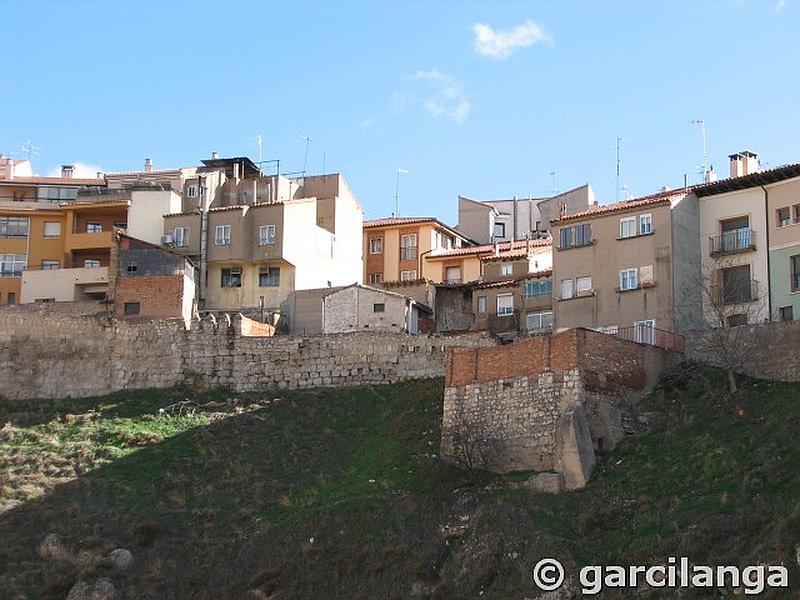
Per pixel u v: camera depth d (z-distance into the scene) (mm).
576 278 85625
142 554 64000
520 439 66312
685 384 69312
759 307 80000
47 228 110688
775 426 61562
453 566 57125
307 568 59969
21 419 82812
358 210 114250
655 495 58750
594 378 66375
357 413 79312
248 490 70000
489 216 129625
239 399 83562
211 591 60250
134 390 87062
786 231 80188
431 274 113062
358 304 96688
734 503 55406
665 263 81938
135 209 105125
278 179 109500
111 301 92438
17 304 99000
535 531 56750
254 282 100688
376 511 62688
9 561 63750
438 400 77500
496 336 82688
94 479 72562
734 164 97250
